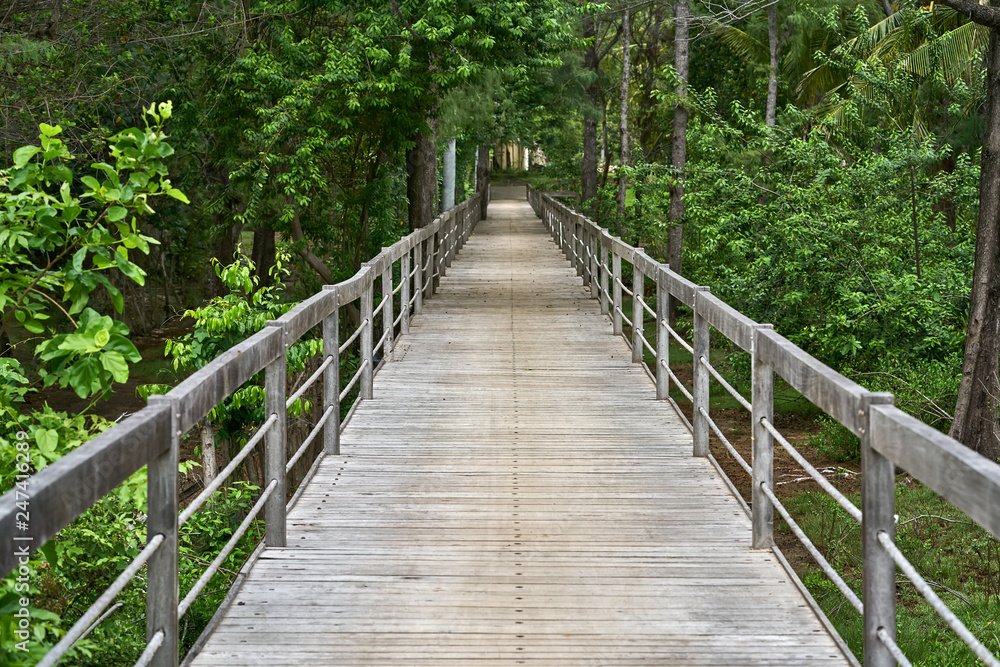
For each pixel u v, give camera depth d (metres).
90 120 15.38
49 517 2.32
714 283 12.80
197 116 16.77
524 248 25.20
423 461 6.67
